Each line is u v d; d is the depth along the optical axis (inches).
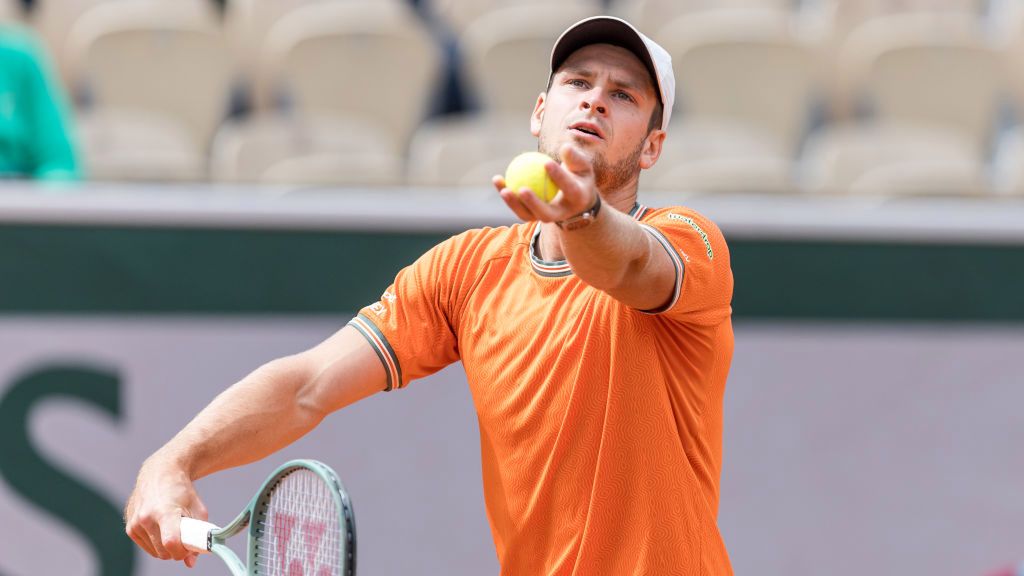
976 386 719.7
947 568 718.5
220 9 1079.6
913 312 716.0
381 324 424.5
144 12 1001.5
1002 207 758.5
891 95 1024.2
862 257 713.6
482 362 405.4
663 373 385.4
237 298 680.4
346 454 692.1
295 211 682.2
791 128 1002.1
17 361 666.8
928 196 902.4
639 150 398.9
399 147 981.8
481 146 897.5
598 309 386.0
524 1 1090.7
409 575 692.7
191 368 677.3
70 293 671.1
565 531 389.1
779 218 707.4
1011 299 722.2
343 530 332.2
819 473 711.1
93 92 968.3
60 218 670.5
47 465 668.7
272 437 412.8
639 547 383.6
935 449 717.9
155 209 676.1
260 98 1023.6
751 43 1001.5
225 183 893.8
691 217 382.6
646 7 1091.3
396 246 688.4
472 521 698.2
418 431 697.0
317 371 419.2
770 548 707.4
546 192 321.7
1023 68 1079.6
